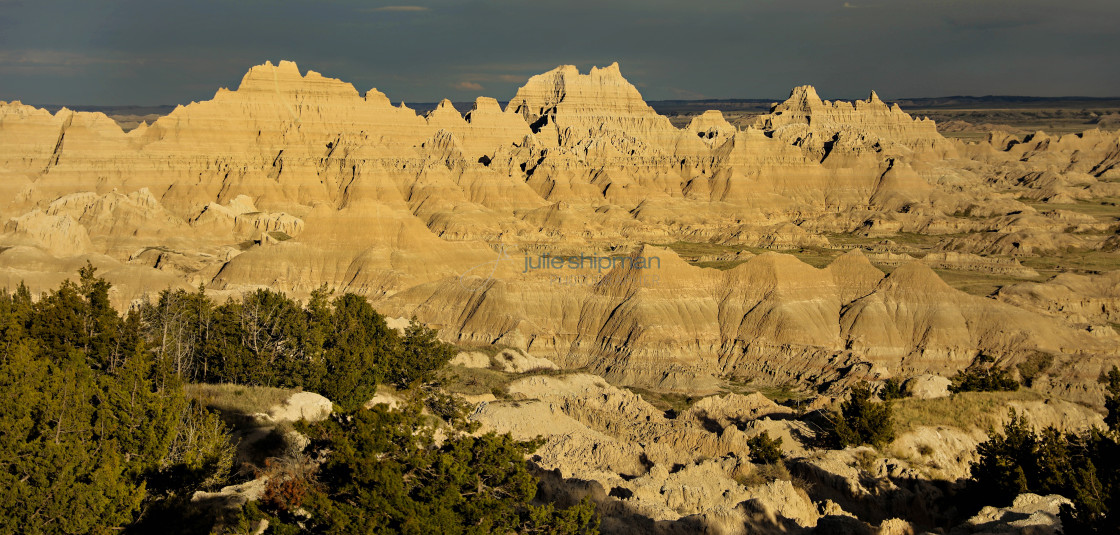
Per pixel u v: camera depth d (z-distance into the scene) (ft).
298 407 291.17
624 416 401.70
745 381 593.83
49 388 214.90
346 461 184.85
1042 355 579.48
